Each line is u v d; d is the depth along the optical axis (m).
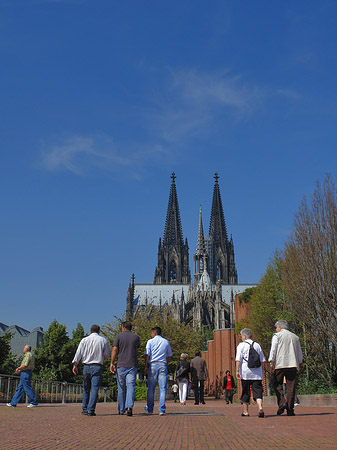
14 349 142.62
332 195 41.19
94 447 8.24
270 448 8.12
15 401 20.55
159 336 15.95
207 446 8.42
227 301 158.62
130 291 161.62
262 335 50.38
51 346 90.12
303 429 10.70
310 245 40.62
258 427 11.29
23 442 8.72
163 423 12.45
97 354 15.26
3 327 150.88
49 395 33.25
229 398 38.41
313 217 41.53
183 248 186.38
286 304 48.78
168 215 191.50
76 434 9.97
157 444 8.67
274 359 14.89
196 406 25.89
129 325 15.41
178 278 181.50
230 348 76.62
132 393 14.82
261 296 51.53
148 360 15.76
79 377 90.94
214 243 185.25
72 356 90.62
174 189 195.00
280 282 48.97
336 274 38.94
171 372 72.00
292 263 42.31
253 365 14.41
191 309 148.25
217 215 188.88
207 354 91.00
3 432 10.18
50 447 8.17
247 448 8.15
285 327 15.10
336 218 40.09
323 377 38.31
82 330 98.31
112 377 68.25
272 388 45.09
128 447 8.30
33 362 20.83
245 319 55.97
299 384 39.72
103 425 11.82
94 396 14.96
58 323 92.00
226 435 9.88
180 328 77.19
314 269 39.84
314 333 40.16
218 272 183.38
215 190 193.38
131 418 14.00
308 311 40.38
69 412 17.20
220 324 127.06
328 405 26.11
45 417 14.30
